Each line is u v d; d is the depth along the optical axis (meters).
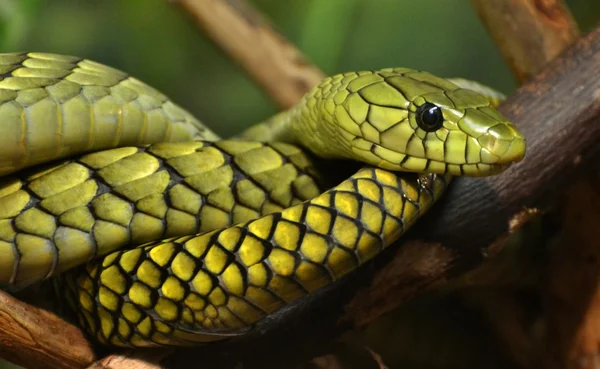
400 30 0.62
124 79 0.46
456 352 0.54
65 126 0.44
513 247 0.50
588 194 0.49
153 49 0.67
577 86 0.46
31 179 0.44
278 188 0.46
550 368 0.51
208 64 0.70
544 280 0.51
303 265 0.43
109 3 0.65
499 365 0.54
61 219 0.44
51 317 0.44
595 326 0.50
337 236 0.43
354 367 0.54
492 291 0.53
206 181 0.45
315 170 0.47
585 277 0.50
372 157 0.46
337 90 0.47
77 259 0.44
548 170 0.46
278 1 0.67
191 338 0.44
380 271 0.45
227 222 0.45
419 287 0.45
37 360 0.44
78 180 0.44
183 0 0.57
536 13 0.50
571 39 0.50
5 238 0.44
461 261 0.45
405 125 0.45
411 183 0.44
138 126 0.46
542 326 0.52
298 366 0.46
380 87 0.46
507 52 0.51
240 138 0.50
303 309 0.45
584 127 0.46
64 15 0.63
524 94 0.47
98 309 0.44
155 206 0.45
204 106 0.72
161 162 0.45
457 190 0.45
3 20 0.53
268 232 0.43
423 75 0.47
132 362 0.44
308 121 0.47
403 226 0.44
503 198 0.45
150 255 0.44
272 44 0.58
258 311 0.43
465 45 0.62
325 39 0.62
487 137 0.45
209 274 0.43
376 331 0.53
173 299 0.43
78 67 0.46
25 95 0.44
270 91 0.58
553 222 0.51
